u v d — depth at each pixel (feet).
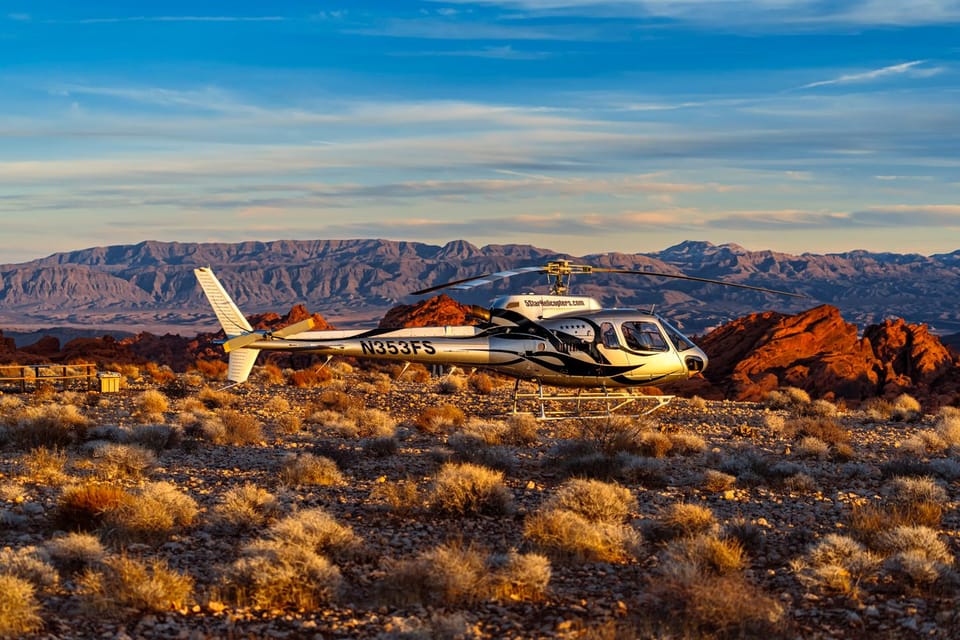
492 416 100.53
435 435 86.99
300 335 86.74
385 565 38.47
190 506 47.91
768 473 62.59
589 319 87.35
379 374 162.20
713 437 86.53
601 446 71.82
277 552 35.50
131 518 43.27
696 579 33.30
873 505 52.70
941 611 33.37
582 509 47.73
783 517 50.03
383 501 52.90
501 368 87.56
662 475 61.31
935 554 39.40
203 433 80.69
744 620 31.30
